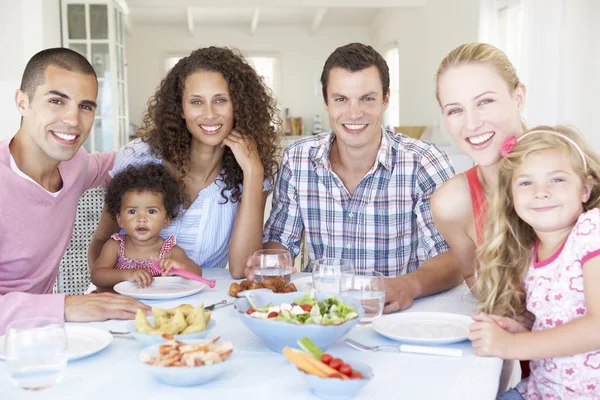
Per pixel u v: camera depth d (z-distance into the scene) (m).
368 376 1.00
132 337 1.27
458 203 1.64
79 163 1.80
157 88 2.03
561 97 3.74
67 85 1.60
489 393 1.01
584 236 1.26
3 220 1.61
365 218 2.01
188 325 1.22
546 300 1.34
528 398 1.38
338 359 1.00
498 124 1.50
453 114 1.54
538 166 1.32
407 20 7.80
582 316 1.23
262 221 1.93
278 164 2.14
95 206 2.21
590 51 3.61
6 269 1.68
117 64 6.03
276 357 1.17
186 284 1.72
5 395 1.00
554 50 3.76
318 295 1.27
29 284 1.72
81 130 1.66
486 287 1.49
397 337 1.25
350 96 1.85
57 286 2.21
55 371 0.99
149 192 1.89
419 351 1.19
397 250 2.03
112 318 1.40
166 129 1.99
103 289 1.83
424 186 1.97
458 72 1.50
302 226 2.12
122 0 6.12
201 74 1.89
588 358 1.26
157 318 1.24
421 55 7.15
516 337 1.20
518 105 1.56
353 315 1.15
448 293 1.68
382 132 2.01
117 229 2.09
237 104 1.92
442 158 1.99
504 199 1.43
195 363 1.03
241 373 1.10
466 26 5.62
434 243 1.92
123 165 2.07
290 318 1.15
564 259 1.31
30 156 1.67
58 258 1.79
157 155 2.05
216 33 10.34
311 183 2.03
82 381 1.06
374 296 1.30
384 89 1.93
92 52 5.73
